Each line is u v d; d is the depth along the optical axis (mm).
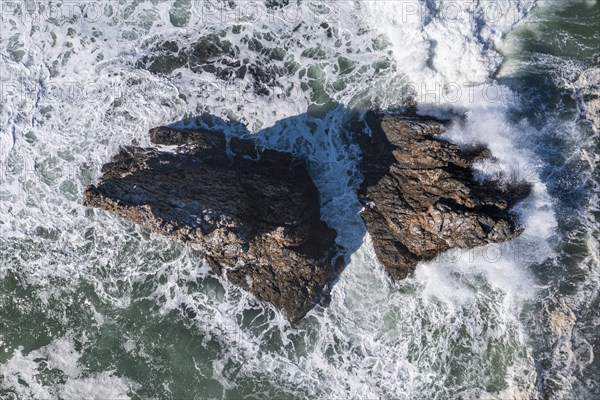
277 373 20094
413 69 20562
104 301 20812
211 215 17656
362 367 19969
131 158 20312
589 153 20516
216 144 20328
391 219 19547
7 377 20656
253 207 18703
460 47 20531
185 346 20438
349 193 20359
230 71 20812
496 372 19625
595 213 20312
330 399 19812
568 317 19828
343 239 20219
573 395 19422
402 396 19719
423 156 19188
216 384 20188
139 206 17312
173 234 17578
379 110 20578
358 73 20844
